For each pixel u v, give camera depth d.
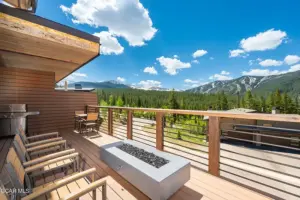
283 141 10.38
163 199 1.43
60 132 4.90
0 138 3.75
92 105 5.62
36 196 1.04
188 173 1.77
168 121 3.25
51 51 3.41
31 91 4.81
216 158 2.06
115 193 1.74
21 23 2.21
